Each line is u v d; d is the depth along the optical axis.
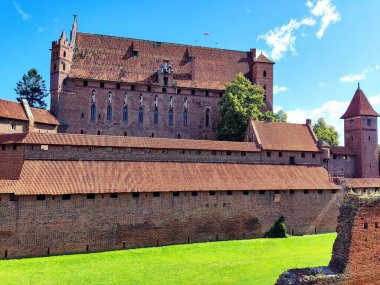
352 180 64.50
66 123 73.56
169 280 34.00
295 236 54.53
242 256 42.28
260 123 66.69
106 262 39.12
